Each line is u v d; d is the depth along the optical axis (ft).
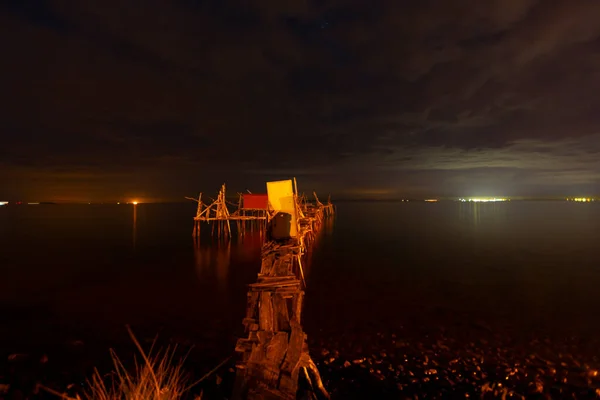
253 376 20.35
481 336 36.73
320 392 23.98
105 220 216.95
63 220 215.31
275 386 19.65
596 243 108.17
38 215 283.38
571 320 41.37
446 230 149.79
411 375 28.48
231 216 122.83
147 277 63.67
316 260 79.61
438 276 63.87
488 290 54.54
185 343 35.04
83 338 36.47
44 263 76.84
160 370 16.76
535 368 30.01
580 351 33.24
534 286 56.90
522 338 36.22
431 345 34.42
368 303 47.73
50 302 48.96
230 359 31.27
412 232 141.38
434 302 48.32
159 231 144.36
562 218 227.61
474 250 94.79
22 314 43.93
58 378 27.86
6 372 28.81
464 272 67.36
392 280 60.70
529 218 227.61
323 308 45.55
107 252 90.79
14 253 89.51
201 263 76.43
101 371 29.17
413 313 43.78
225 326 39.70
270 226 55.01
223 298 50.65
